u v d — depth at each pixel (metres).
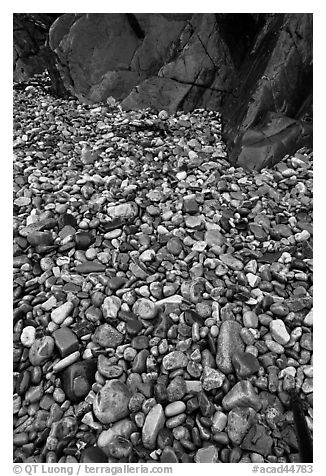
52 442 2.27
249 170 4.60
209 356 2.54
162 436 2.24
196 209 3.80
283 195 4.16
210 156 4.88
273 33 5.15
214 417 2.31
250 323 2.72
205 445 2.25
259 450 2.22
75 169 4.64
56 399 2.44
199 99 6.02
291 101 4.93
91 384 2.50
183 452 2.21
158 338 2.65
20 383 2.50
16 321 2.81
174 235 3.54
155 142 5.20
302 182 4.29
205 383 2.41
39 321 2.80
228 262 3.24
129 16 6.54
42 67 8.49
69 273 3.16
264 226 3.70
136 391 2.43
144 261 3.28
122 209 3.74
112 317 2.76
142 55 6.55
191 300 2.91
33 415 2.41
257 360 2.50
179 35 6.20
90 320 2.79
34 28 8.47
